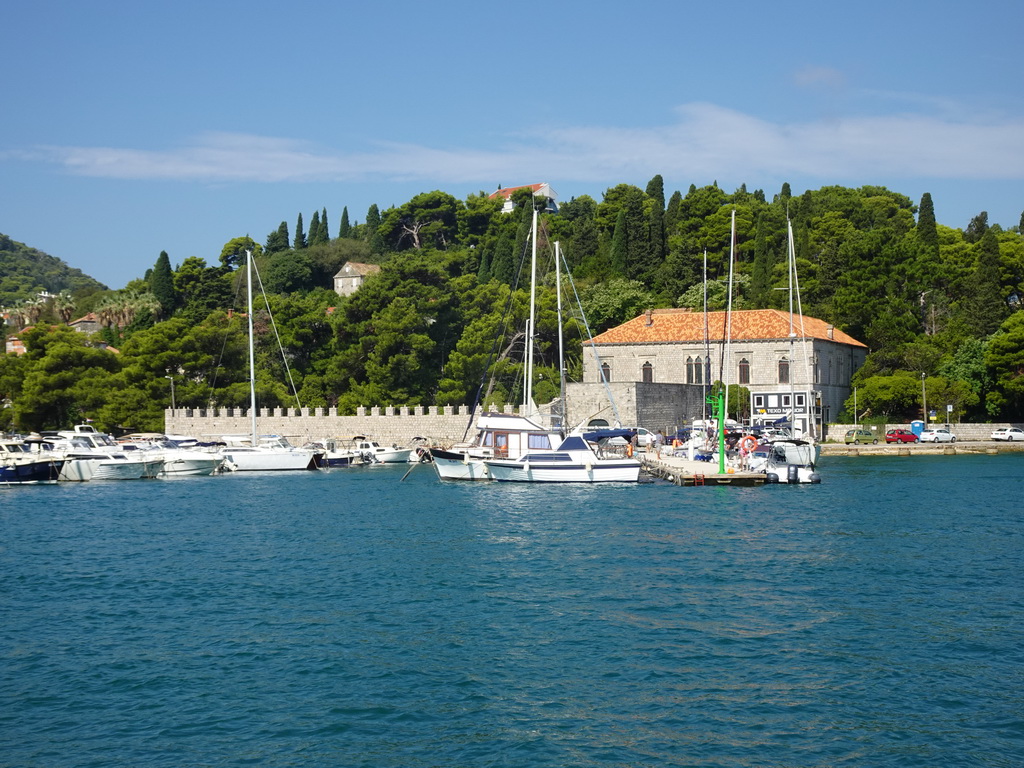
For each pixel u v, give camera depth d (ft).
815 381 351.25
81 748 71.82
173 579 127.03
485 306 418.92
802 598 110.52
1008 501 194.70
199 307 528.63
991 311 398.83
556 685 83.05
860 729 73.20
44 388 377.09
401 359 367.45
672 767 67.46
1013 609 105.29
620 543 147.23
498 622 102.06
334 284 615.98
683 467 240.32
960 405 361.92
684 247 491.72
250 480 274.77
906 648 91.56
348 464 318.86
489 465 234.58
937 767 66.90
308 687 83.51
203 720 76.64
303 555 142.92
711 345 356.38
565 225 579.89
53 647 95.91
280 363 403.54
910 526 161.68
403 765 68.54
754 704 78.28
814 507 185.98
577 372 385.91
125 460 281.74
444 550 144.66
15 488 256.11
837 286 445.37
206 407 376.68
